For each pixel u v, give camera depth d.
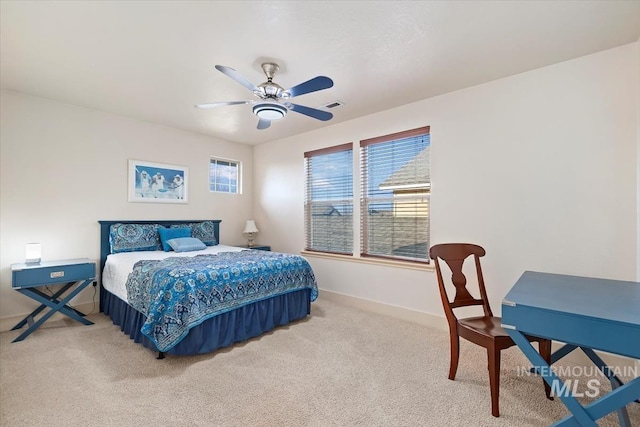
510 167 2.68
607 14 1.83
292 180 4.66
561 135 2.44
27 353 2.46
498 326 1.95
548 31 2.01
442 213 3.08
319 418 1.70
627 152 2.18
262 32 2.02
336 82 2.79
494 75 2.66
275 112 2.43
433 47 2.20
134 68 2.53
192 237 4.17
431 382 2.06
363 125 3.75
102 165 3.62
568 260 2.41
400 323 3.21
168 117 3.79
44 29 1.99
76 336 2.82
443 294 2.13
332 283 4.10
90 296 3.50
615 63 2.22
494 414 1.71
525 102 2.60
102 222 3.59
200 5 1.76
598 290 1.58
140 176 3.93
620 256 2.21
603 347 1.14
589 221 2.32
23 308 3.09
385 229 3.62
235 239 5.03
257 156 5.21
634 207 2.16
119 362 2.32
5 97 3.00
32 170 3.16
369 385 2.03
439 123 3.10
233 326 2.66
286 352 2.52
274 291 3.01
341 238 4.07
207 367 2.26
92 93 3.06
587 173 2.33
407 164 3.40
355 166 3.84
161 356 2.37
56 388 1.97
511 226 2.67
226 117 3.79
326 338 2.81
